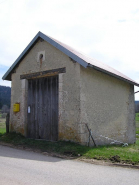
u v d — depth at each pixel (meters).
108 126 9.19
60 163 5.48
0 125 19.92
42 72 8.98
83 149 6.73
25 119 9.46
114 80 10.02
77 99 7.66
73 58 7.64
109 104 9.41
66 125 7.86
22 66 9.86
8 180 4.01
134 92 11.70
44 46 9.07
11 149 7.20
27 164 5.25
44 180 4.09
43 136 8.85
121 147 8.59
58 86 8.40
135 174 4.70
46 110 8.88
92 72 8.44
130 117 11.09
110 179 4.30
